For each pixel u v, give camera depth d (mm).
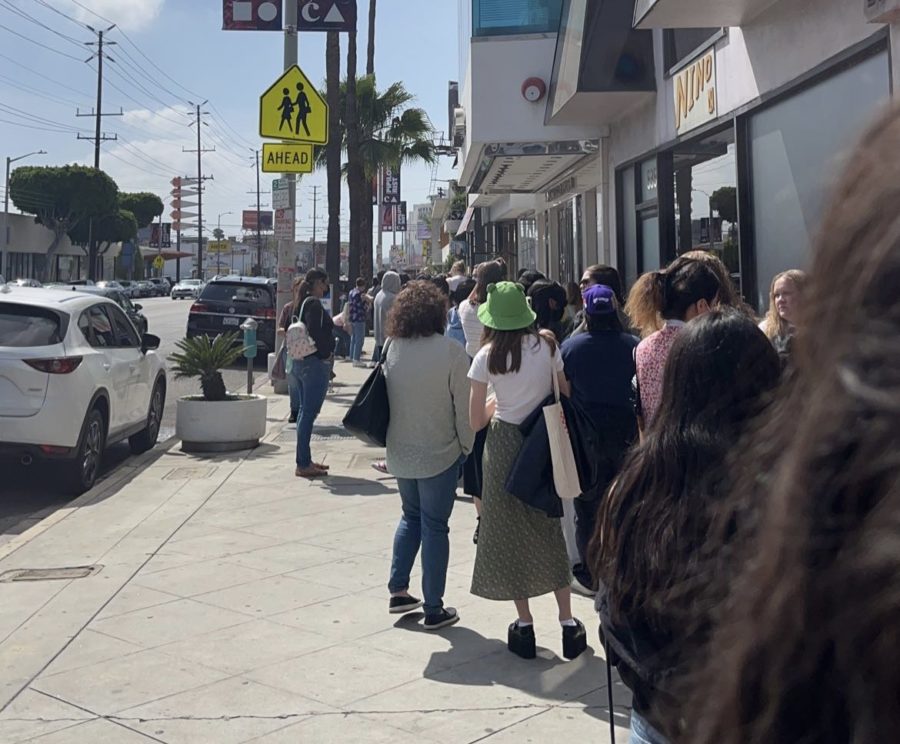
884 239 838
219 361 10773
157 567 6375
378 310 14219
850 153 917
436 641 5055
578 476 4711
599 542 2197
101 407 9312
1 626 5332
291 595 5785
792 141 7695
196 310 21297
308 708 4262
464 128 16109
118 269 87000
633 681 2035
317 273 9492
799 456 896
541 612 5523
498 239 33062
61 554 6719
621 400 5199
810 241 938
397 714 4199
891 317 825
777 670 910
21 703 4340
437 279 9711
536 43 12945
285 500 8227
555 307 6500
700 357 2176
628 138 11984
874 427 814
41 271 69188
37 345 8484
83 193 64500
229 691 4445
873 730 822
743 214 8539
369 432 5293
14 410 8281
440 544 5246
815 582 867
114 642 5059
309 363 9023
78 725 4117
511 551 4754
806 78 7238
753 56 8141
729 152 9000
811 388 902
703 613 1352
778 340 4738
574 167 15172
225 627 5262
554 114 12102
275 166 12781
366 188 32750
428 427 5219
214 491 8602
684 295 4629
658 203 10961
